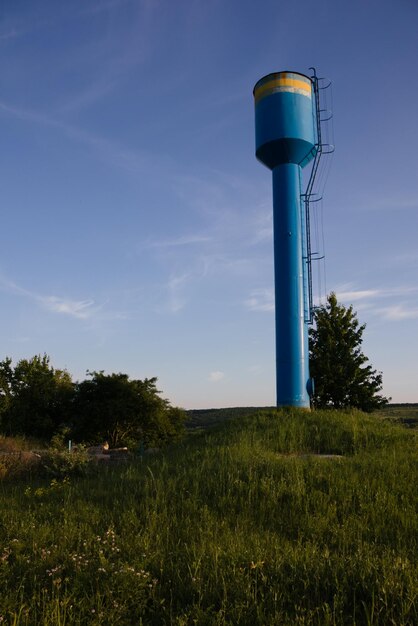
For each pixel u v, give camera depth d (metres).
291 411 20.09
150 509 8.96
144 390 37.59
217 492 9.91
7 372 36.56
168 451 16.39
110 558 6.43
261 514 8.75
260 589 5.33
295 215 23.02
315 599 5.28
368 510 8.69
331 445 15.41
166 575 5.90
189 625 4.86
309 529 7.82
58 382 37.41
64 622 4.77
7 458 15.23
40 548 6.82
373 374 25.72
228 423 19.55
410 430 17.56
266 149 23.50
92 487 11.42
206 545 6.80
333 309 26.45
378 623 4.79
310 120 23.66
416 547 7.03
